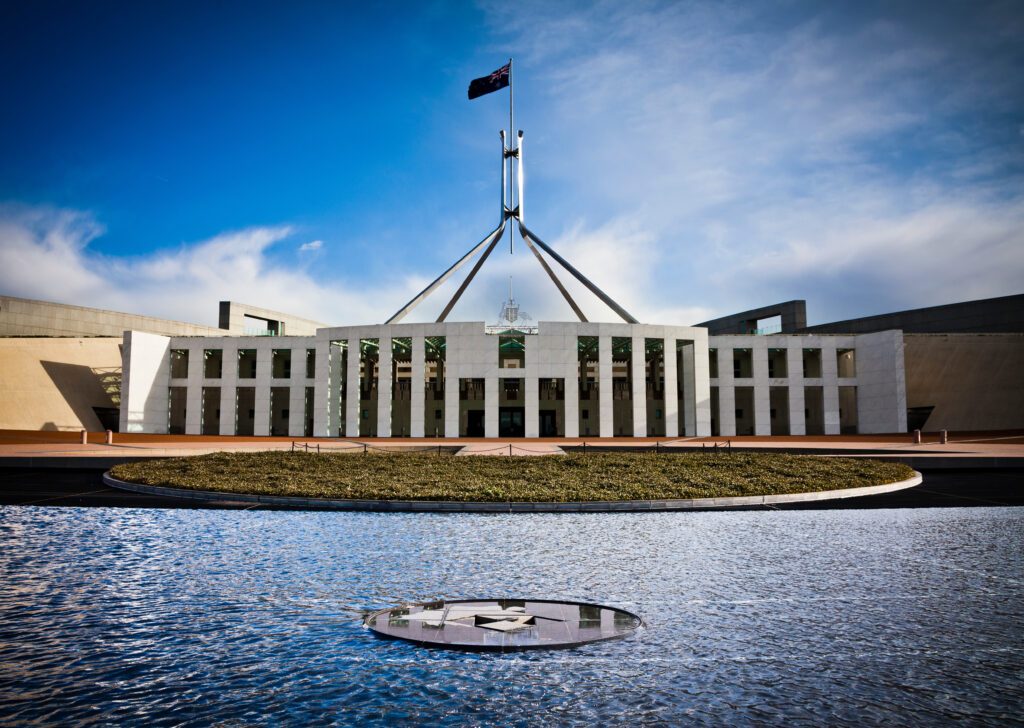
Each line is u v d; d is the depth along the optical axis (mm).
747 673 5352
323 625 6531
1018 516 14031
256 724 4418
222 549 10336
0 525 12695
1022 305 60094
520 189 64750
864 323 71688
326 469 21625
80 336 59938
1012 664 5531
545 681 5191
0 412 48375
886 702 4789
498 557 9766
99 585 8062
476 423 60750
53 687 5031
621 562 9430
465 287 62188
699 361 52750
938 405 57594
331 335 53062
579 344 55594
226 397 55312
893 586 8086
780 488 17672
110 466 24312
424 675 5297
